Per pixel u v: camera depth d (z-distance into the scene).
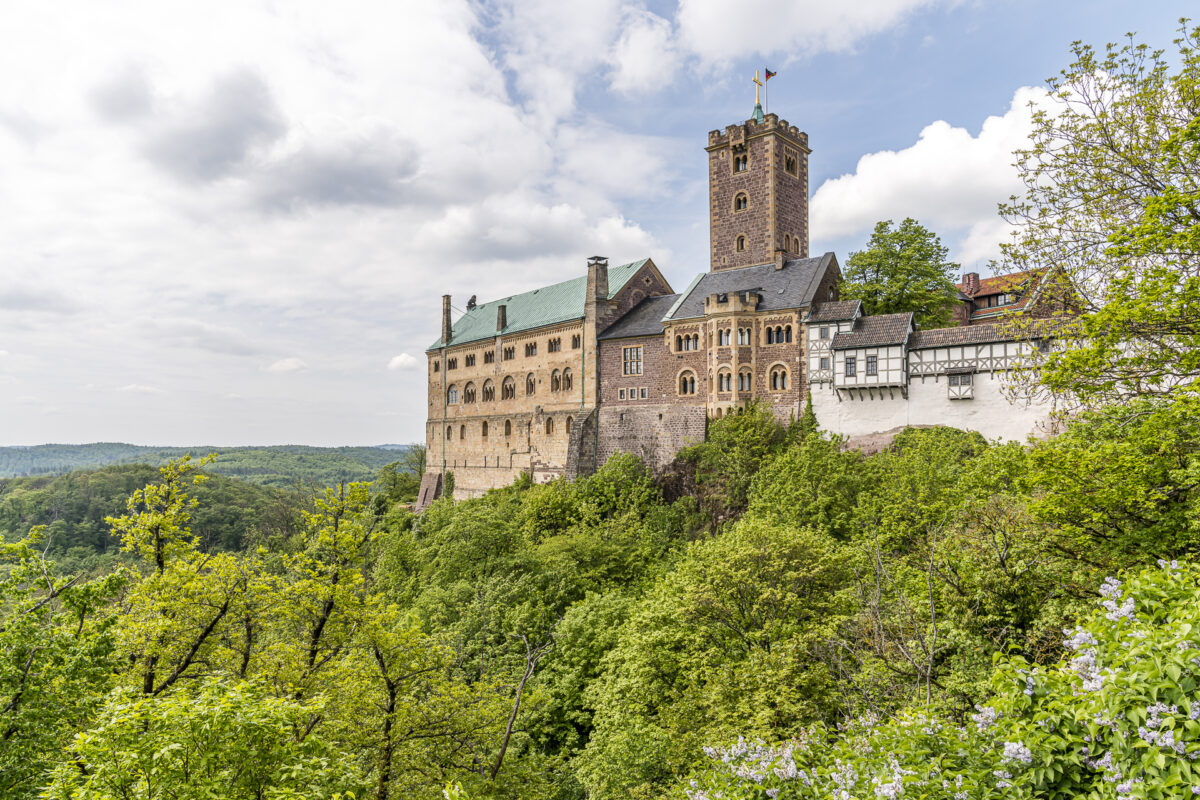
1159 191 23.27
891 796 11.24
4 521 128.12
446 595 54.28
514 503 77.19
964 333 55.16
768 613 33.16
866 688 21.50
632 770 27.44
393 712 25.34
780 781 14.23
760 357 65.94
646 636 34.16
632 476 71.75
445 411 104.56
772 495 53.25
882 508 45.56
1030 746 10.57
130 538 25.31
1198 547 20.66
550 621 49.44
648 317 77.50
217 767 15.45
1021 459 27.28
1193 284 18.84
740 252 76.25
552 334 84.88
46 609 20.66
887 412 58.44
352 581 26.11
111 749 14.52
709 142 78.56
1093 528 22.84
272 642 28.22
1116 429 25.30
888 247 64.88
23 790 17.36
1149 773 9.38
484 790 25.45
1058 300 25.61
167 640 23.64
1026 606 23.61
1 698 18.98
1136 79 24.53
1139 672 10.09
